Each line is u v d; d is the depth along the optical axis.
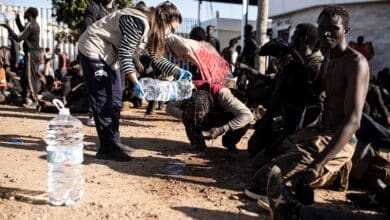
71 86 9.02
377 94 6.66
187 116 5.20
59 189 3.60
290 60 4.35
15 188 3.83
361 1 15.25
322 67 3.97
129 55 4.37
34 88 9.54
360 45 14.36
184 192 4.03
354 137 3.84
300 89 4.26
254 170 4.60
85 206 3.51
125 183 4.20
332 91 3.56
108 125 4.95
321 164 3.19
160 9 4.52
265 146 4.68
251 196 3.86
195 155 5.50
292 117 4.32
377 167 4.27
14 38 9.26
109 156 5.02
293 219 2.85
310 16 17.19
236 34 24.58
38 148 5.45
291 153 3.65
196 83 5.24
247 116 5.10
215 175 4.65
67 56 16.62
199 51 5.27
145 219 3.34
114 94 4.90
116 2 12.84
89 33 4.68
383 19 15.02
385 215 2.79
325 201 3.96
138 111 9.59
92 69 4.71
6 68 10.67
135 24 4.39
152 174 4.57
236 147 5.95
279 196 2.87
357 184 4.45
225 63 5.43
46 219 3.23
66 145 3.71
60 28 17.81
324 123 3.78
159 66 4.73
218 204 3.74
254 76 6.35
